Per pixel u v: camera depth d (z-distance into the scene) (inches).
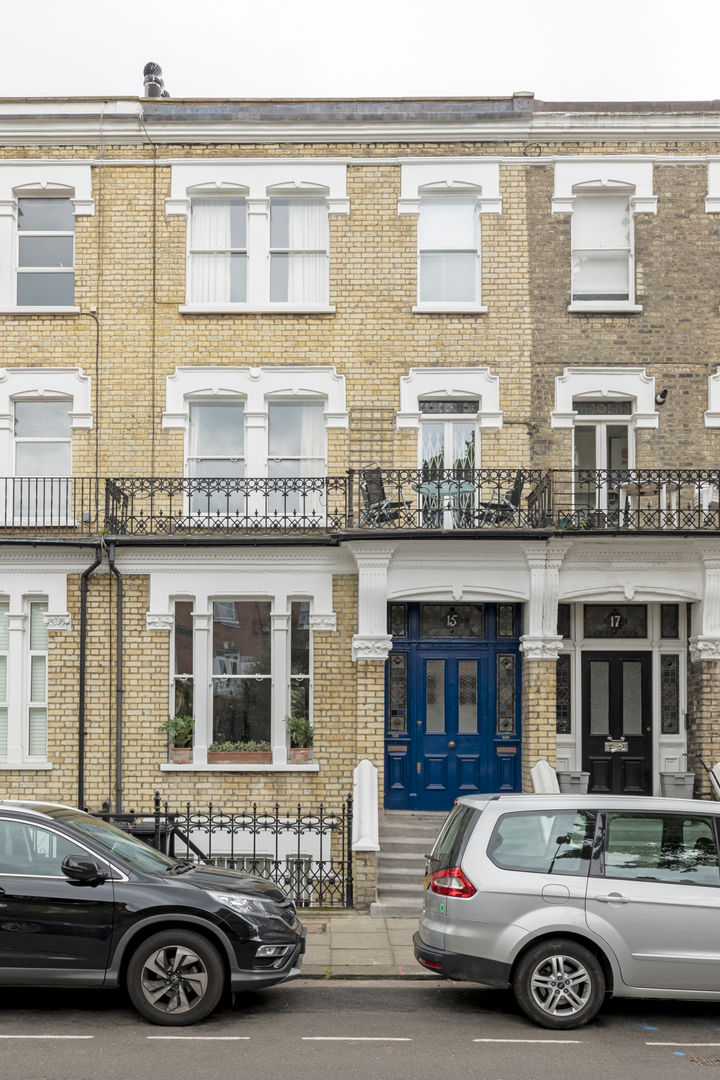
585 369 633.0
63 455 642.8
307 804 601.3
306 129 645.9
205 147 651.5
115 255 644.1
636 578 589.9
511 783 619.8
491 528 570.3
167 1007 338.0
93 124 645.3
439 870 357.4
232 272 653.3
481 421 632.4
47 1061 297.0
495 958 338.6
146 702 610.9
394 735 624.7
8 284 643.5
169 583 615.8
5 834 348.5
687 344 635.5
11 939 334.0
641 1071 294.2
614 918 337.7
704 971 335.6
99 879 341.7
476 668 627.8
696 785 598.2
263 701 622.5
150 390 636.7
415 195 645.3
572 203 645.9
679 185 644.1
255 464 635.5
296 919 373.4
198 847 593.3
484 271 641.0
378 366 637.9
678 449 630.5
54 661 614.9
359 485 588.7
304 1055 306.0
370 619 590.9
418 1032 334.0
